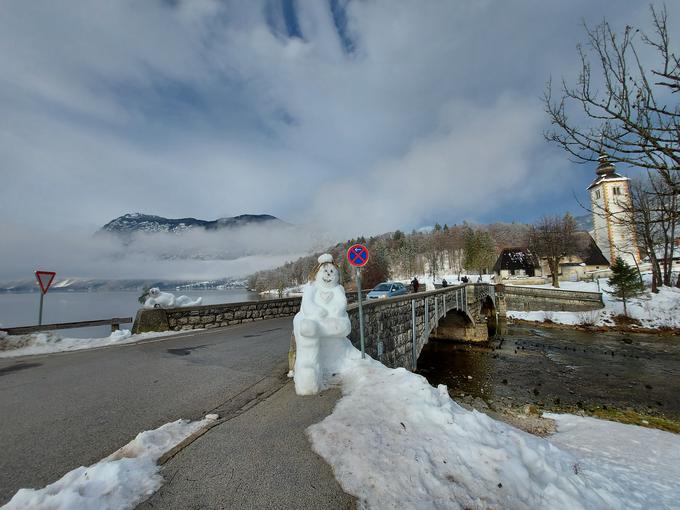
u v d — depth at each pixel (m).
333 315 5.70
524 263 66.56
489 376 16.56
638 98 4.19
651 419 10.70
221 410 4.65
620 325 29.42
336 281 5.98
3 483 3.04
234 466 3.16
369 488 2.82
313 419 4.12
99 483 2.79
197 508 2.60
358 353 6.27
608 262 59.25
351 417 4.02
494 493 2.84
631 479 4.73
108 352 8.71
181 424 4.12
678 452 6.82
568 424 9.16
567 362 19.31
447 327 26.22
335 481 2.93
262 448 3.47
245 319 15.02
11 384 6.01
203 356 8.04
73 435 3.98
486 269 73.88
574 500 2.92
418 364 19.19
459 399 12.95
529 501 2.83
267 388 5.52
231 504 2.65
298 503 2.66
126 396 5.27
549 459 3.48
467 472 3.04
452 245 97.88
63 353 8.75
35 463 3.38
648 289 34.50
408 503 2.65
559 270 62.75
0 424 4.30
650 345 23.47
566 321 31.95
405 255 92.56
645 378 16.02
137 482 2.86
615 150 4.34
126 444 3.75
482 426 3.81
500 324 30.83
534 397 13.29
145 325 11.76
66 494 2.58
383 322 9.69
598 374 16.80
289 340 10.12
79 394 5.39
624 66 4.24
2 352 8.69
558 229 53.22
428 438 3.52
